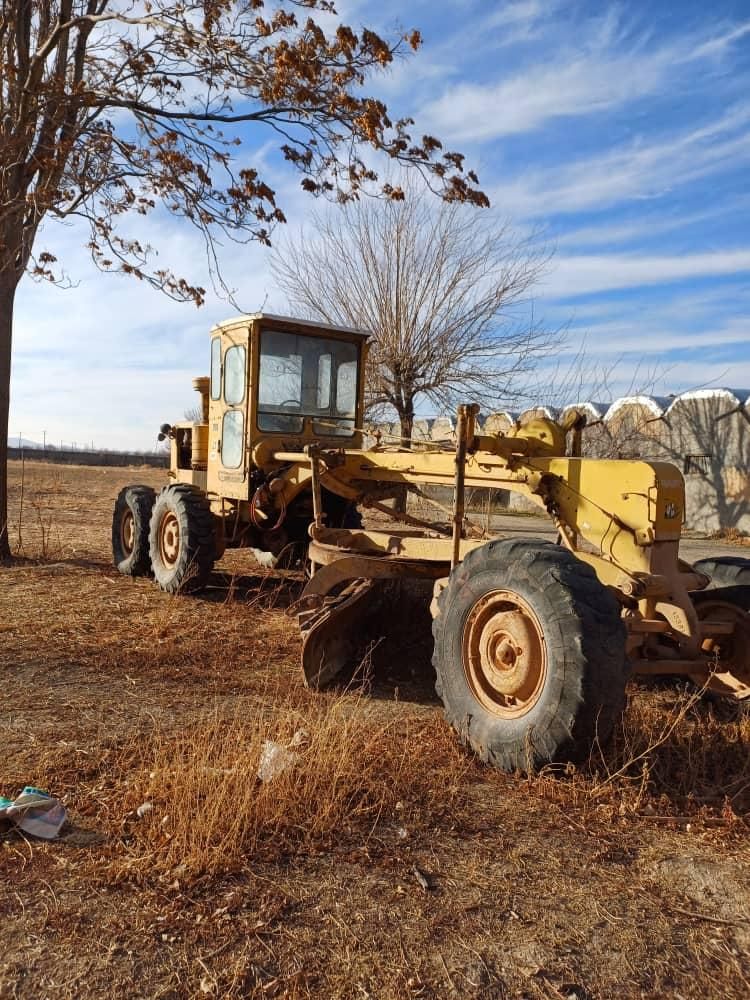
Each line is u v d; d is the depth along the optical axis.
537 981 2.48
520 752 3.86
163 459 59.81
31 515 16.48
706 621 4.96
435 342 14.22
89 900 2.79
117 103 8.71
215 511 8.45
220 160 8.74
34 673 5.32
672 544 4.54
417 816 3.49
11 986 2.36
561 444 5.27
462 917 2.79
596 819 3.53
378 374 14.24
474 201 7.86
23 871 2.96
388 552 6.01
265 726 4.29
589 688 3.68
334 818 3.38
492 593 4.16
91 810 3.43
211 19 7.53
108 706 4.75
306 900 2.85
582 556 4.68
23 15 9.40
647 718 4.54
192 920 2.70
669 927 2.78
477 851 3.24
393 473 6.40
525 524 15.39
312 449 6.75
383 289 14.17
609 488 4.63
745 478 17.94
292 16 7.07
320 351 8.13
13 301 9.91
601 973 2.53
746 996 2.46
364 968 2.50
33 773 3.75
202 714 4.64
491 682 4.14
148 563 9.06
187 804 3.29
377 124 7.27
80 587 8.41
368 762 3.91
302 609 5.58
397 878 3.02
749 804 3.73
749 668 4.84
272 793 3.44
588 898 2.94
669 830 3.48
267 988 2.40
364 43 6.91
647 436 19.86
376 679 5.56
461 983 2.46
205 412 9.22
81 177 8.73
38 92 8.81
